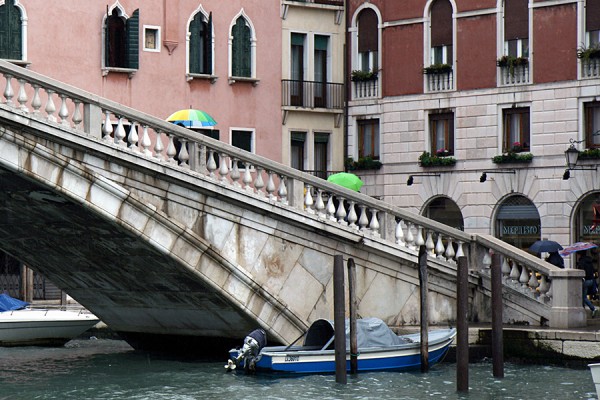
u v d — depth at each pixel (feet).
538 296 110.42
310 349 103.50
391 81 167.94
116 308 122.93
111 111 99.09
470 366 104.22
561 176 153.17
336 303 95.09
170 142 101.24
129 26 152.66
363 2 170.09
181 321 116.98
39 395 94.27
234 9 161.68
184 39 157.58
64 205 101.04
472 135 160.66
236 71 162.20
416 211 165.37
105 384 99.50
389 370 101.24
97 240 106.63
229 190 102.27
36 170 96.43
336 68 170.30
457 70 161.99
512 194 157.48
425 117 164.86
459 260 92.17
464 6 161.27
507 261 112.47
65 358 118.83
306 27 168.55
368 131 170.09
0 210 107.76
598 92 150.51
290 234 105.50
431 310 111.86
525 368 102.37
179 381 99.96
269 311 105.09
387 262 109.70
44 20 147.64
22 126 95.40
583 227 152.25
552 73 154.10
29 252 118.93
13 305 132.36
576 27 152.25
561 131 153.28
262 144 164.35
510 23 157.58
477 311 113.80
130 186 99.45
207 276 102.58
